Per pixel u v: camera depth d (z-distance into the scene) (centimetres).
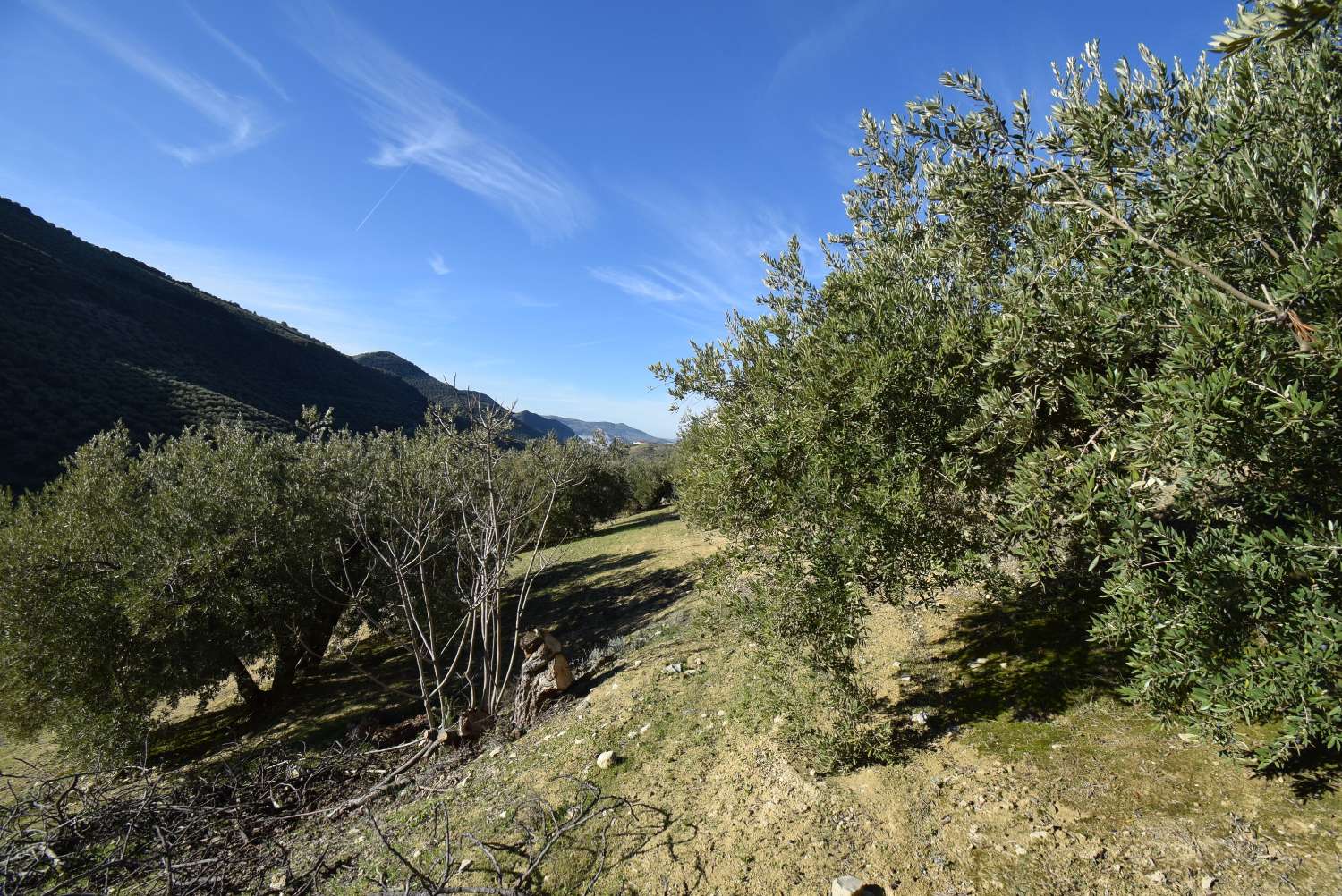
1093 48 342
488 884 391
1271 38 160
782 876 331
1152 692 281
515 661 1215
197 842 591
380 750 761
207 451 1304
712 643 798
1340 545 221
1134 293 286
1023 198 328
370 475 1318
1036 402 311
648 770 491
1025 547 296
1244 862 255
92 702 918
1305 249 211
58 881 555
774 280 529
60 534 1023
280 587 1125
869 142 544
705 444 487
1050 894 270
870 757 420
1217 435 224
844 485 385
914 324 389
